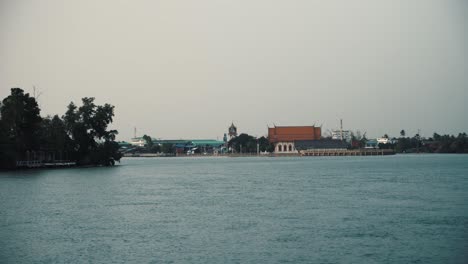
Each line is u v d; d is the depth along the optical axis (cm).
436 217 6450
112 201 8344
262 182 12288
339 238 5269
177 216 6712
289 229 5756
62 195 9231
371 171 16238
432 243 5034
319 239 5231
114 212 7088
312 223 6116
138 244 5072
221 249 4859
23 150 17450
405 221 6181
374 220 6272
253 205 7731
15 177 13888
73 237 5400
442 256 4581
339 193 9294
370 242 5084
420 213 6769
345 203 7831
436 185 10662
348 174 14875
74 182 12244
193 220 6394
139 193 9625
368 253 4688
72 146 19438
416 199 8231
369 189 9981
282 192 9625
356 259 4503
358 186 10694
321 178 13362
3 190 10119
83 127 19425
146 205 7819
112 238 5344
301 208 7338
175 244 5062
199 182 12525
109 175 15112
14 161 16850
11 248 4944
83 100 19650
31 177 13950
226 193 9581
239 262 4438
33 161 17850
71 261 4509
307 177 13875
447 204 7606
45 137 18388
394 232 5538
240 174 15900
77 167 19725
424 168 17550
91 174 15512
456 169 16625
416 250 4781
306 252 4731
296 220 6328
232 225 6028
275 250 4812
